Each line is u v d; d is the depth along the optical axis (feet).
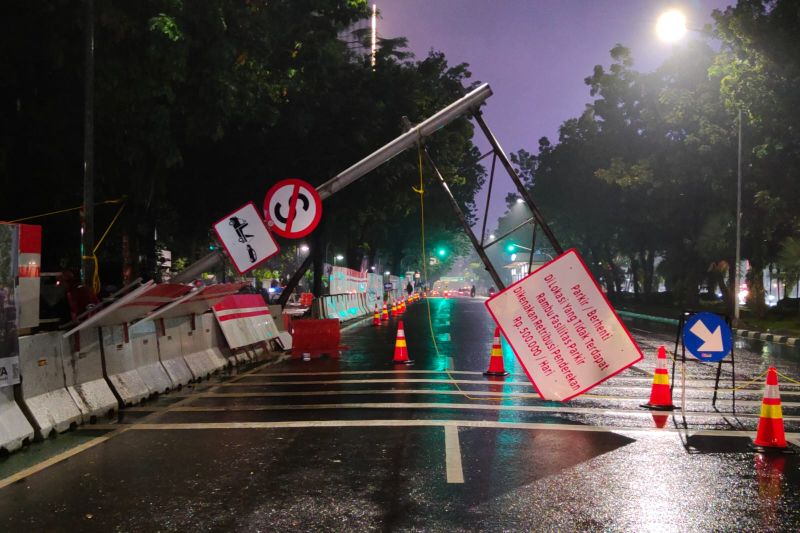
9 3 42.93
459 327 90.84
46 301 51.03
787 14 77.66
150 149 53.11
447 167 99.86
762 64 82.48
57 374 27.30
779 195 98.17
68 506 17.62
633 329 93.50
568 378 30.14
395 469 21.03
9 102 48.91
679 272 157.17
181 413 30.37
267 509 17.38
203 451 23.29
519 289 30.53
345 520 16.58
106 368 31.45
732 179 114.93
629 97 147.02
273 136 73.31
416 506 17.61
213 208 79.41
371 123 78.38
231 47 47.34
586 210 184.34
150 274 72.43
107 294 60.18
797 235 124.77
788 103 81.41
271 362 52.42
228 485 19.39
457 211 41.32
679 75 120.67
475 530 15.96
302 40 63.10
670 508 17.60
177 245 115.03
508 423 28.02
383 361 51.49
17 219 55.57
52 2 42.98
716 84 113.50
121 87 47.16
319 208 41.34
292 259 240.12
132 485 19.39
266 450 23.40
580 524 16.38
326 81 69.51
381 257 274.57
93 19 43.16
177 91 50.34
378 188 85.61
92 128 44.86
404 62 88.17
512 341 30.42
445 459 22.18
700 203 132.98
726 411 31.37
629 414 30.32
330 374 44.24
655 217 144.77
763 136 100.17
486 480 19.89
